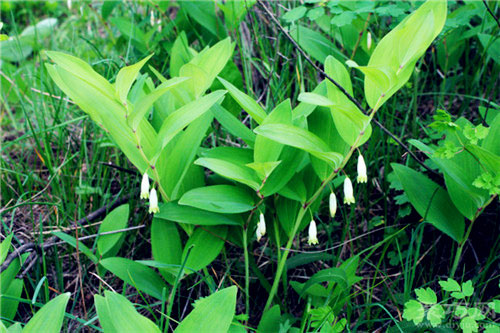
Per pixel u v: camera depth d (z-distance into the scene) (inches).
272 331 23.4
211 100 21.5
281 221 24.0
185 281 26.6
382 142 29.3
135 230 28.3
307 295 25.1
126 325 19.1
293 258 25.4
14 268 24.3
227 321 19.5
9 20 50.1
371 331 25.2
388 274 27.1
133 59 34.3
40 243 25.9
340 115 21.5
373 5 28.7
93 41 42.5
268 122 21.5
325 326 22.2
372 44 31.0
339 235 28.4
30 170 31.4
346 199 21.7
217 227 24.5
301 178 23.6
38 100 35.5
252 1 30.8
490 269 26.3
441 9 20.3
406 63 20.6
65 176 30.1
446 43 31.3
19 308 26.0
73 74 20.7
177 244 24.3
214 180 25.4
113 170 31.1
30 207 27.9
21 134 34.9
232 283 26.8
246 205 22.9
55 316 19.8
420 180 24.9
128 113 21.8
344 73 22.7
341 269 22.9
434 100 32.2
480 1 30.1
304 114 23.0
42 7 52.5
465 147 22.5
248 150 23.8
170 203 23.7
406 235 27.7
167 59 34.6
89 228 27.8
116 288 27.1
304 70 33.9
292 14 29.5
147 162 22.3
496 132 23.4
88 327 25.0
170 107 25.9
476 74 31.6
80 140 32.5
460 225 24.3
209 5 33.2
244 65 31.4
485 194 23.2
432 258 27.1
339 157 21.0
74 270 27.4
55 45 42.2
